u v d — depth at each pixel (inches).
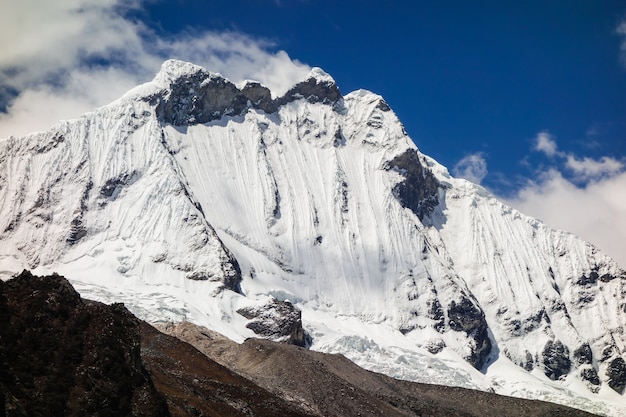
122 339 5816.9
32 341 5536.4
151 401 5595.5
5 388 5068.9
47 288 5876.0
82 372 5506.9
